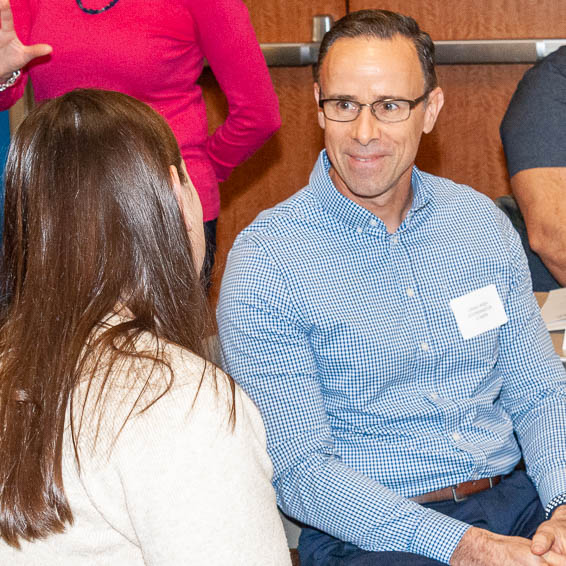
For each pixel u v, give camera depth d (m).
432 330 1.77
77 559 0.90
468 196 1.90
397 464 1.71
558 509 1.61
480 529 1.52
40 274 0.94
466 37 3.92
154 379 0.89
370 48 1.73
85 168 0.95
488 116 4.02
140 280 0.96
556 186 2.49
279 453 1.66
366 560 1.54
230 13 2.28
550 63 2.59
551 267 2.47
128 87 2.27
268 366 1.67
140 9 2.19
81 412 0.88
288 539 1.84
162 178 0.99
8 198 0.99
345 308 1.71
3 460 0.89
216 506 0.86
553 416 1.81
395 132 1.73
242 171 4.15
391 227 1.82
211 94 3.95
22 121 1.01
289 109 4.06
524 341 1.88
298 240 1.73
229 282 1.72
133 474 0.85
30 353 0.92
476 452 1.74
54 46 2.22
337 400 1.74
